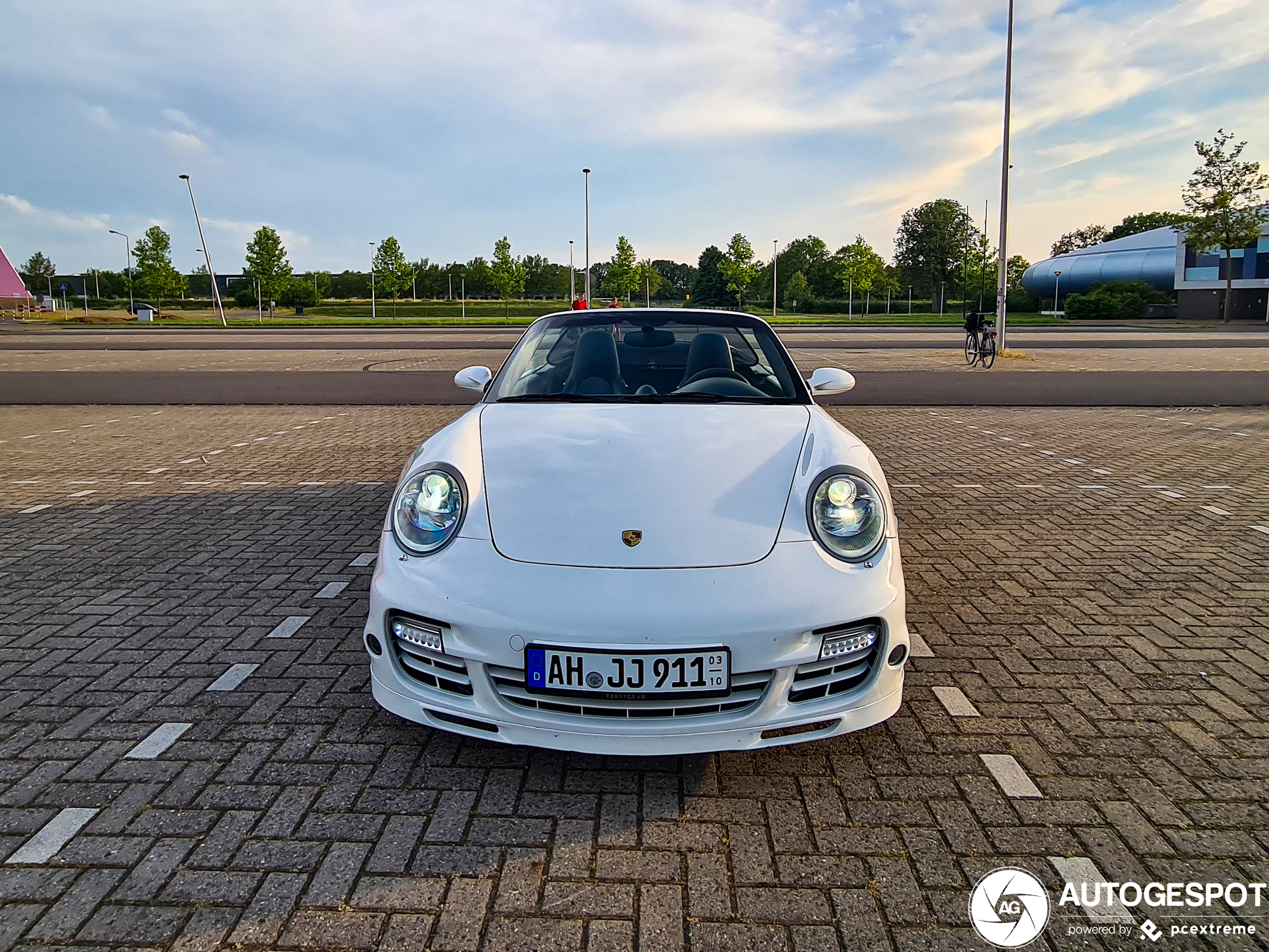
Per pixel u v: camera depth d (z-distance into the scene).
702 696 2.10
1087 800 2.21
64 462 6.98
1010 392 12.15
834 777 2.33
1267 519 5.15
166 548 4.49
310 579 3.97
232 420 9.45
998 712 2.70
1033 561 4.33
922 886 1.88
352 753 2.43
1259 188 40.06
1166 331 34.16
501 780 2.30
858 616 2.20
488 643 2.13
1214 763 2.39
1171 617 3.52
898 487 6.13
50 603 3.65
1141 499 5.70
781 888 1.87
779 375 3.43
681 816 2.14
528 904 1.82
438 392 12.34
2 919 1.75
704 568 2.18
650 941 1.71
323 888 1.86
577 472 2.52
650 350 3.56
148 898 1.82
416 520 2.40
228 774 2.32
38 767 2.34
